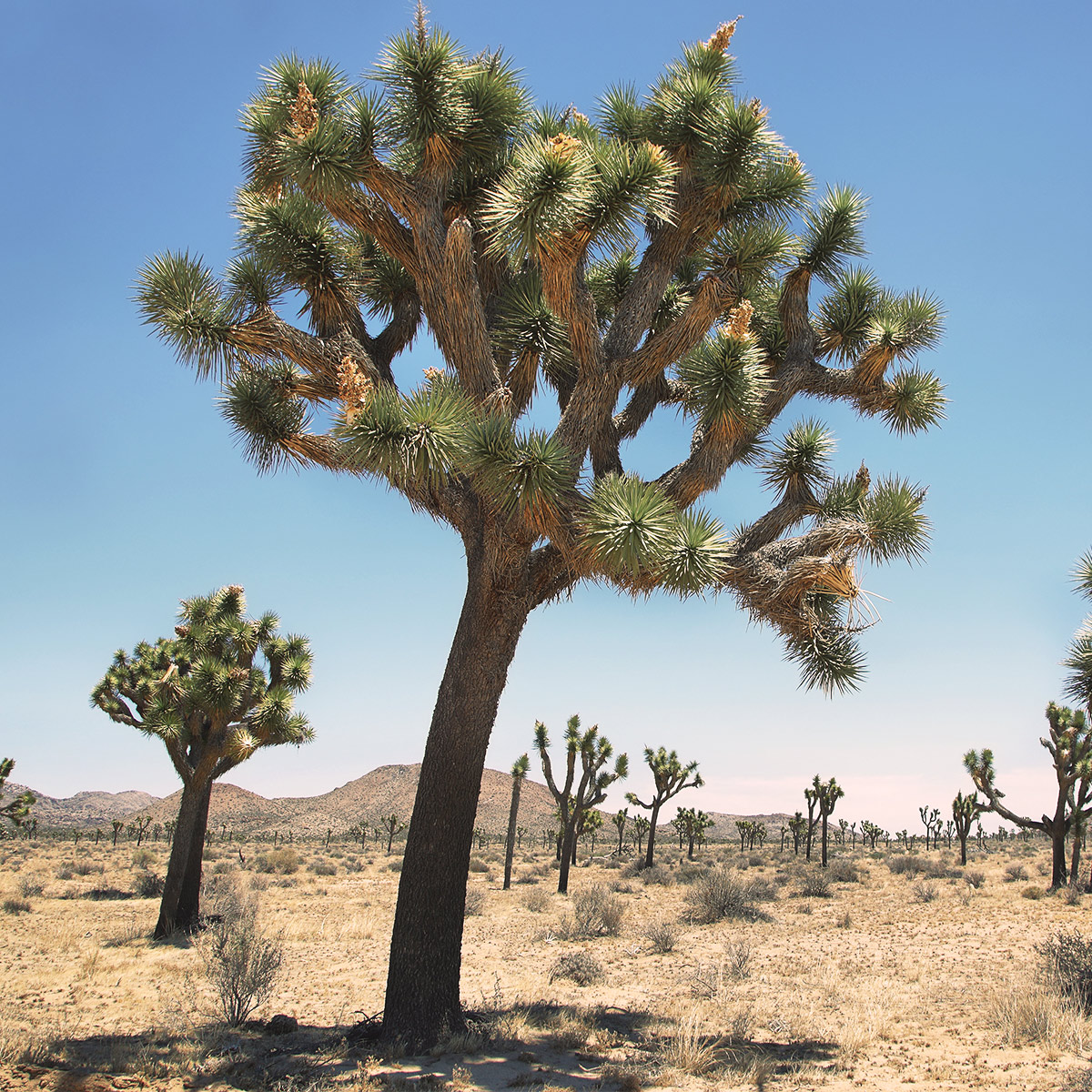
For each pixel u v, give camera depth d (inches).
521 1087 226.5
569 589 307.4
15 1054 249.0
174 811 4704.7
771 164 299.3
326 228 295.4
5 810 1106.7
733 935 642.8
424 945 267.6
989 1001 357.4
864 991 404.8
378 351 311.9
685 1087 236.4
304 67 295.4
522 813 4921.3
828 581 259.3
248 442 299.0
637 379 278.4
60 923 681.0
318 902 919.0
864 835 2696.9
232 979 333.4
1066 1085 231.0
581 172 242.7
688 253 309.3
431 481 247.1
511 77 305.9
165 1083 230.4
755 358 279.4
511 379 311.1
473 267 264.7
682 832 2260.1
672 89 298.8
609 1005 376.8
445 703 279.3
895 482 298.8
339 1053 255.6
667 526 234.1
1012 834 2760.8
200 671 617.0
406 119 280.2
